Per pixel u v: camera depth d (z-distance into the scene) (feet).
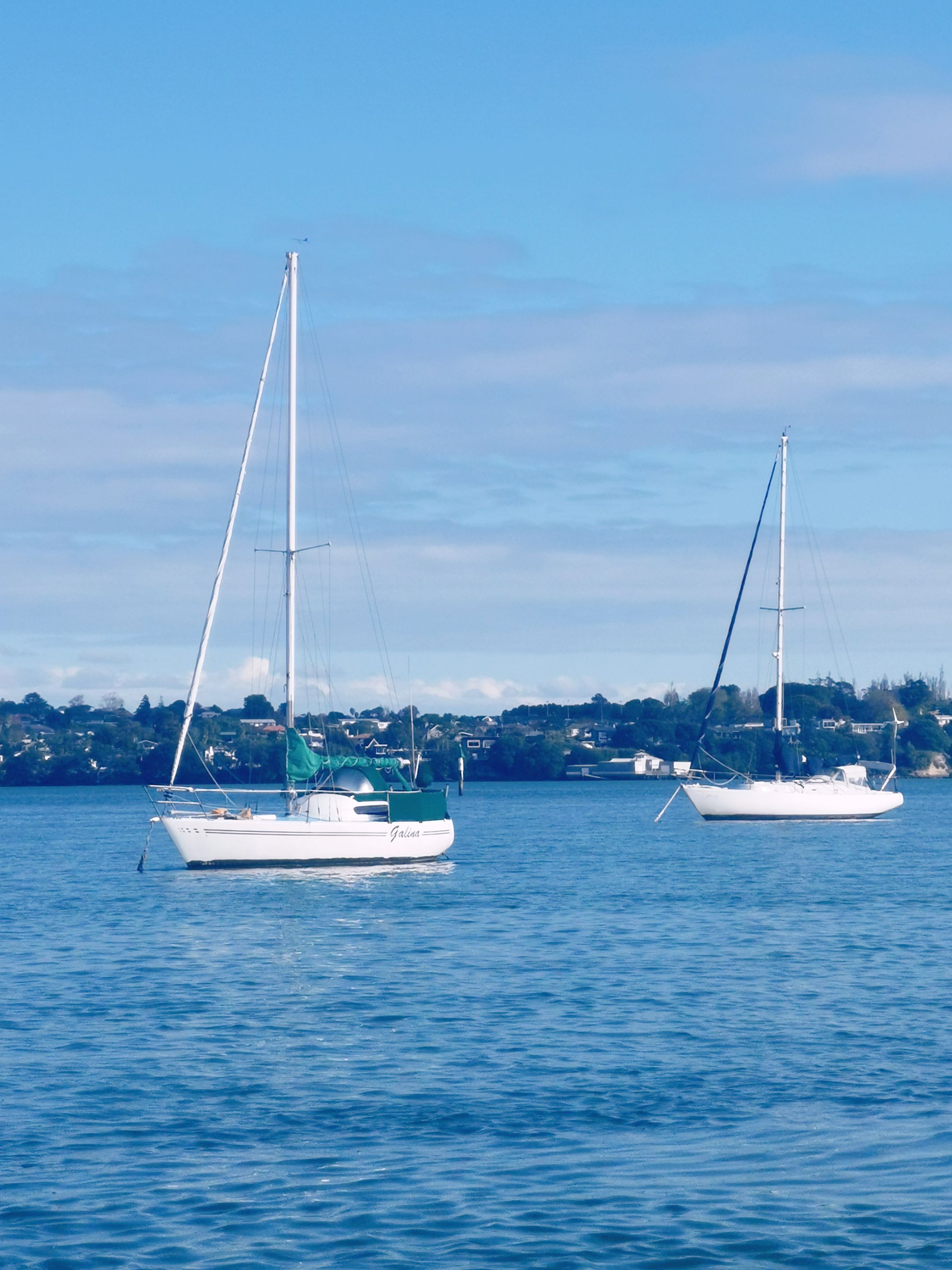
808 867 307.99
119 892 253.03
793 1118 97.76
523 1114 99.60
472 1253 74.59
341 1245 75.72
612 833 445.78
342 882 260.42
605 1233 77.00
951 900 235.61
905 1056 115.44
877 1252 74.18
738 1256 73.92
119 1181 85.87
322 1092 106.11
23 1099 104.53
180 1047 121.60
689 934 190.90
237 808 289.53
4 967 167.12
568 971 160.04
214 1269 72.84
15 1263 73.77
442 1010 137.39
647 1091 105.29
